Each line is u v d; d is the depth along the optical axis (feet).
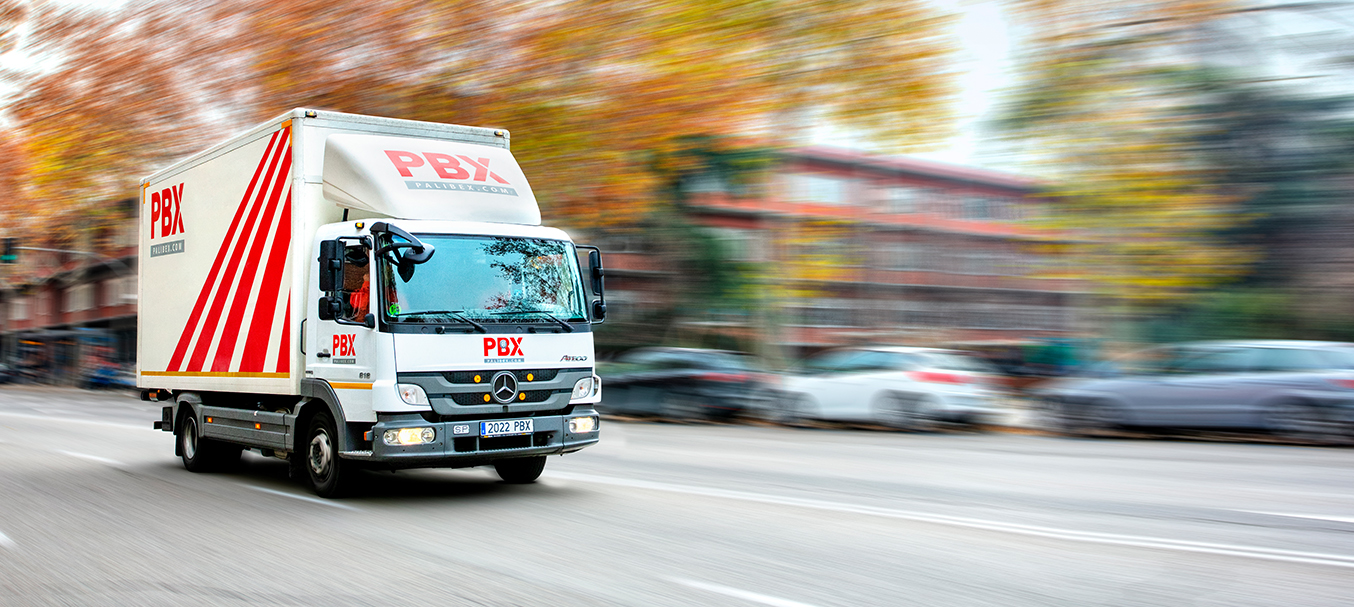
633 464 37.68
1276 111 60.54
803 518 24.72
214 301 33.24
